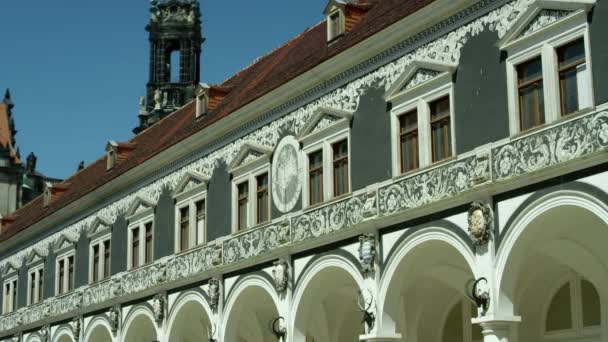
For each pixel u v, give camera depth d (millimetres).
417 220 26203
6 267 58375
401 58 27969
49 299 50469
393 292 26938
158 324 39031
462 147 25203
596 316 25734
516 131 23641
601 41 21594
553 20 22891
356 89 29672
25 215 63594
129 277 41906
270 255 32219
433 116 26609
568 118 21953
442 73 26047
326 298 33188
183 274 37438
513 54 23984
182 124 46438
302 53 36875
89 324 45656
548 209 22188
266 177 34031
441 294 30031
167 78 76000
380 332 26875
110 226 45344
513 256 23172
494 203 23781
